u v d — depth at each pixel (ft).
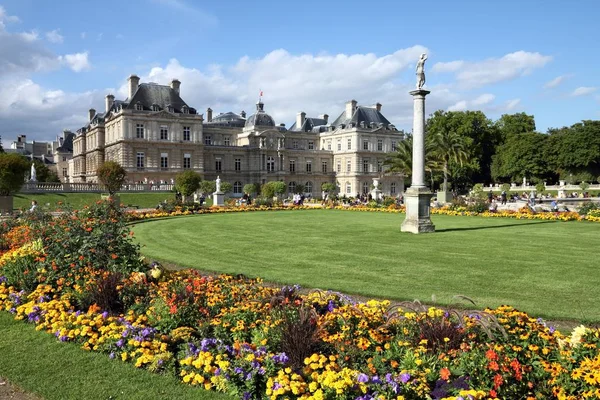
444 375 20.83
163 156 295.07
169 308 30.50
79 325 30.89
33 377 25.08
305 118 434.71
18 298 37.24
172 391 23.20
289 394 21.75
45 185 217.97
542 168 326.03
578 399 19.26
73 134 511.40
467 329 24.61
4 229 67.10
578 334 24.09
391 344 24.54
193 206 156.87
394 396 20.61
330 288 42.93
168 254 63.21
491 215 127.75
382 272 49.93
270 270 51.55
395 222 111.96
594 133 309.01
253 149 347.77
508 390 19.90
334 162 389.80
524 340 24.12
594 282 44.62
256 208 172.45
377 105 405.80
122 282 36.17
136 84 314.35
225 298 33.35
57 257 40.98
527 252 62.08
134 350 27.32
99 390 23.40
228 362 23.91
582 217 111.14
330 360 23.45
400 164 224.94
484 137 343.67
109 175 173.17
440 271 50.11
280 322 26.37
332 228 96.48
